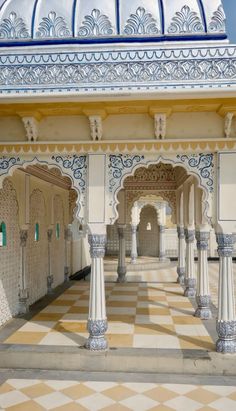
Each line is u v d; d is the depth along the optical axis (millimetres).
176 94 3660
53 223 7906
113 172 4258
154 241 15914
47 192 7500
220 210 4125
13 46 4043
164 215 13969
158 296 7410
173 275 10727
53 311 6090
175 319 5613
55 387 3668
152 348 4277
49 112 4145
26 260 6188
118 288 8359
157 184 8984
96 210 4215
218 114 4145
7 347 4254
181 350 4211
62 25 4047
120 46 3898
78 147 4242
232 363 3951
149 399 3426
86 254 12883
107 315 5852
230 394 3523
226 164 4133
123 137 4215
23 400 3406
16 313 5832
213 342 4492
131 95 3676
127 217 9156
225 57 3711
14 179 5637
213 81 3691
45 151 4270
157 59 3766
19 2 4215
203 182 4199
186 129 4188
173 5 4051
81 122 4266
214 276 11305
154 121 4117
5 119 4320
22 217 5906
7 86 3830
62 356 4086
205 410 3234
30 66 3838
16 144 4266
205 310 5668
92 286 4246
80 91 3719
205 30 3953
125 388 3648
